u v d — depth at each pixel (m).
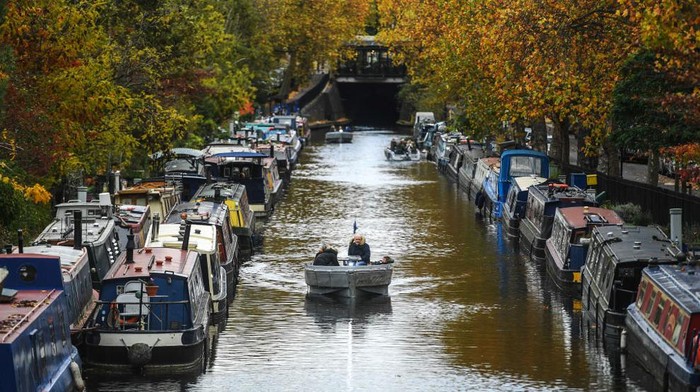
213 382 56.31
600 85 86.31
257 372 58.34
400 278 82.38
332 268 74.94
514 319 69.62
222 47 137.75
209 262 68.44
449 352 62.41
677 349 50.94
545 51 86.06
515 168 111.31
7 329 43.19
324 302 74.56
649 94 75.75
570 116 96.00
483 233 103.75
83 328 55.34
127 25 98.44
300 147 186.12
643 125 76.19
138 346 55.12
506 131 148.25
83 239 64.94
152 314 57.00
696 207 81.00
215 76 139.25
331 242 97.62
